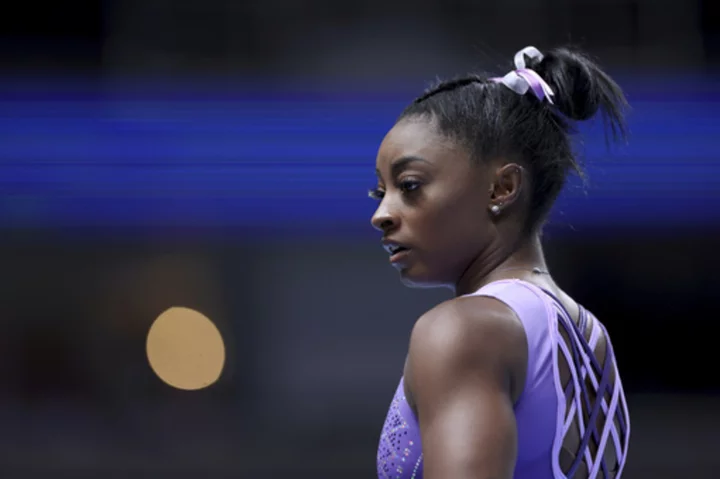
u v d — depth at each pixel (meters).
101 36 40.78
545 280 4.62
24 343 42.28
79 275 42.47
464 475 3.71
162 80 40.56
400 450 4.28
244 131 40.75
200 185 41.03
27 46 40.47
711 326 41.53
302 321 42.09
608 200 38.50
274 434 39.00
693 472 30.41
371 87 40.28
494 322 4.06
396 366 41.62
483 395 3.88
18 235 41.84
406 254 4.61
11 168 40.66
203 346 42.06
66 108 40.44
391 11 40.31
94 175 40.91
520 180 4.56
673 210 38.59
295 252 41.88
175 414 41.06
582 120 4.97
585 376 4.49
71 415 41.00
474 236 4.56
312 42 40.53
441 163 4.53
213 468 32.78
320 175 40.62
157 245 42.28
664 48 38.84
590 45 39.38
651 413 40.16
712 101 38.09
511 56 40.00
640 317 41.62
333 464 33.47
